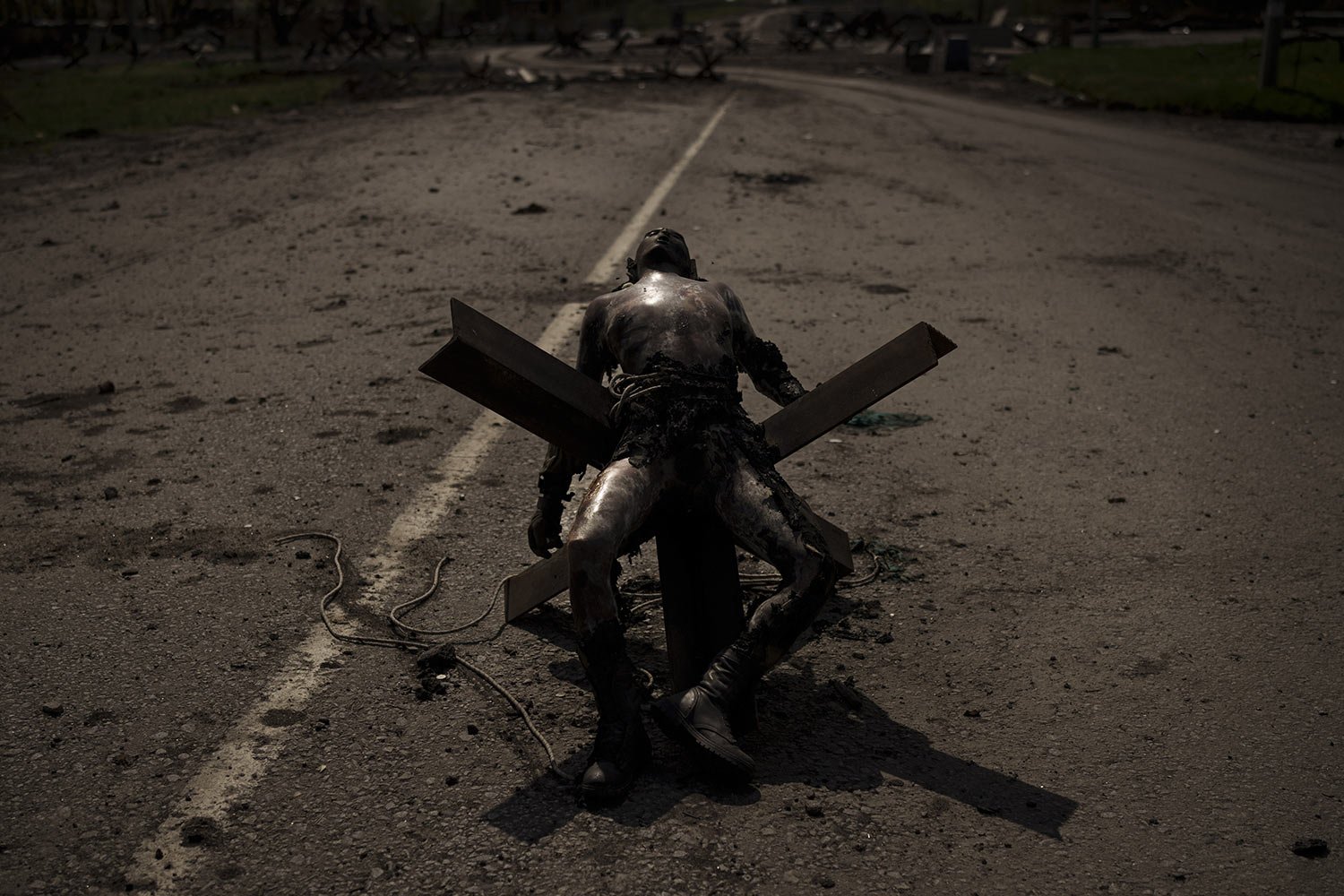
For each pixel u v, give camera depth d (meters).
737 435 3.31
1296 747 3.22
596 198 13.05
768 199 13.10
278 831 2.85
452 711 3.39
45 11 52.09
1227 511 4.89
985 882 2.69
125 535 4.61
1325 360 7.14
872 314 8.16
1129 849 2.80
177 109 24.52
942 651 3.76
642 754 3.06
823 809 2.95
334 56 49.50
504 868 2.72
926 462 5.46
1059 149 17.92
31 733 3.26
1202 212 12.41
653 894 2.63
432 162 16.06
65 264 9.96
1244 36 47.97
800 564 3.14
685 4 110.00
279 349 7.32
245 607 4.02
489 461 5.38
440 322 7.88
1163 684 3.56
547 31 72.19
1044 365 7.03
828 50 55.66
